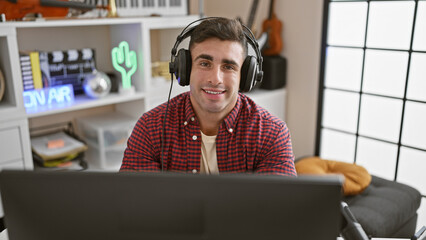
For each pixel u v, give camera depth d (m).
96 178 0.61
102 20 2.17
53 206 0.63
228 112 1.18
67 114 2.59
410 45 2.46
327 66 2.93
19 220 0.65
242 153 1.20
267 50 3.08
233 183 0.60
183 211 0.61
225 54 1.03
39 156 2.21
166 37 2.80
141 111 2.55
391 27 2.53
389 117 2.68
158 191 0.61
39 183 0.63
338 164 2.45
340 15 2.77
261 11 3.13
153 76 2.66
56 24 2.02
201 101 1.09
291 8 2.95
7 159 2.05
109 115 2.69
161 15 2.58
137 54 2.45
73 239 0.64
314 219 0.61
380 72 2.66
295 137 3.20
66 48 2.47
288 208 0.60
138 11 2.59
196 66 1.06
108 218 0.62
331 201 0.60
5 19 2.00
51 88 2.22
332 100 2.96
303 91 3.04
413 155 2.61
